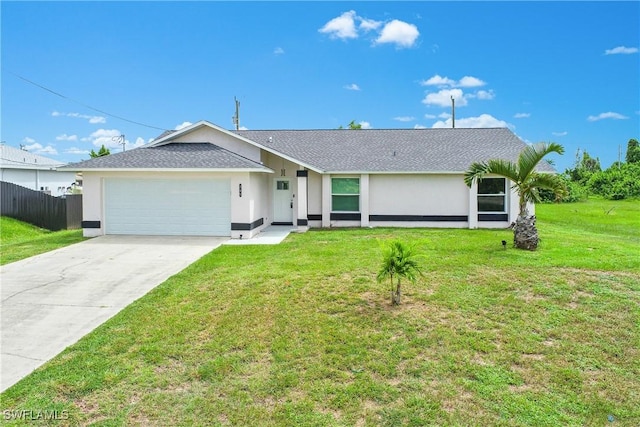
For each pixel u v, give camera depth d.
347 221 17.20
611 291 7.05
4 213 17.72
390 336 5.59
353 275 8.38
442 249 10.88
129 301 7.26
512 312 6.31
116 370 4.83
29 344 5.58
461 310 6.42
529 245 10.62
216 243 12.78
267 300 6.96
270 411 4.03
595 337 5.49
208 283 8.07
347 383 4.50
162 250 11.62
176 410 4.06
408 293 7.19
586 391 4.34
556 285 7.40
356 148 18.61
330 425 3.81
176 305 6.90
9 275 8.96
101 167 13.62
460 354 5.10
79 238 13.76
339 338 5.54
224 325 6.02
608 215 22.05
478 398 4.22
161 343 5.50
